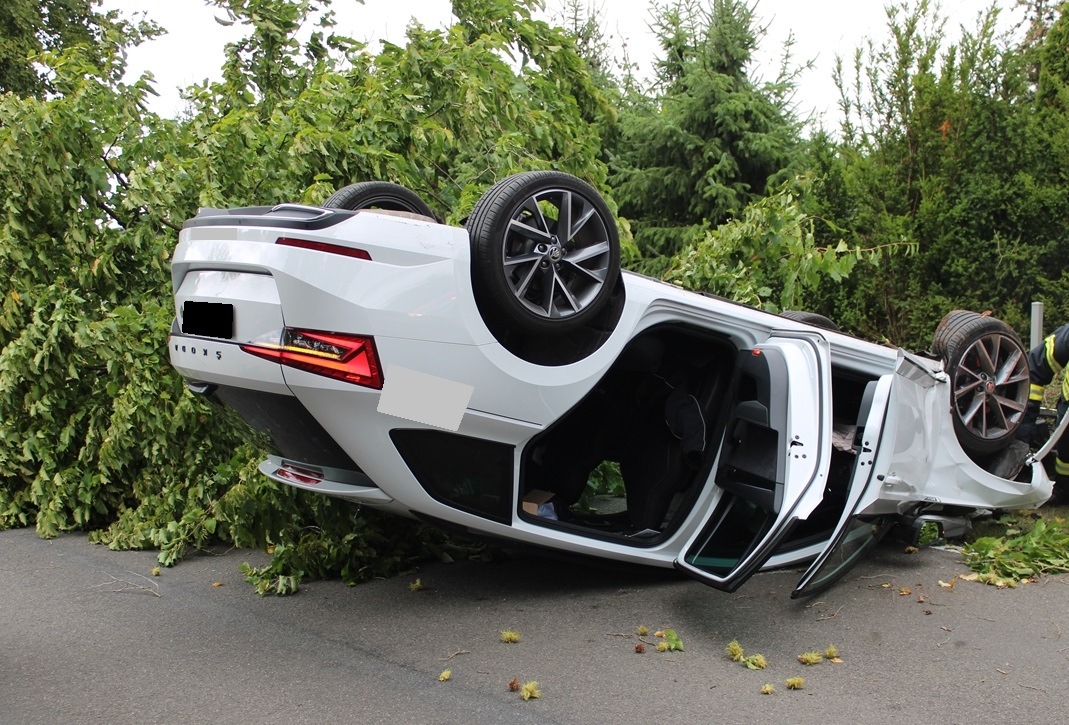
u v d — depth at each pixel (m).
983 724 2.79
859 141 9.31
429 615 3.83
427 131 5.94
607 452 4.62
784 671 3.22
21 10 19.12
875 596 4.07
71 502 5.31
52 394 5.42
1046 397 8.70
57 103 5.40
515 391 3.63
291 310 3.25
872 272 8.88
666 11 13.59
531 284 3.82
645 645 3.46
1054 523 4.96
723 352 4.43
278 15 6.61
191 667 3.26
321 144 5.39
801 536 4.74
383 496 3.62
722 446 4.29
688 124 13.09
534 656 3.36
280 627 3.68
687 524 4.29
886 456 4.06
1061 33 10.27
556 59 7.30
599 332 3.96
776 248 6.21
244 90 6.66
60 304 5.26
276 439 3.73
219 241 3.48
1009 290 8.57
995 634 3.58
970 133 8.69
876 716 2.85
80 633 3.62
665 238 13.29
